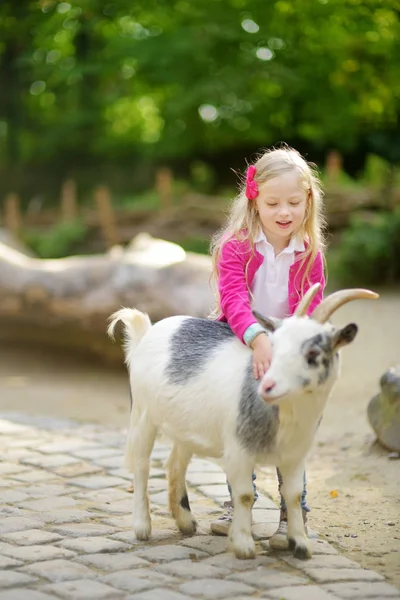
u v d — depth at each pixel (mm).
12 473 6613
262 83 25453
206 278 10625
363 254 16875
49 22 25734
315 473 6953
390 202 18391
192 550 4891
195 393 4730
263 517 5598
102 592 4207
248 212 4957
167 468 5301
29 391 10562
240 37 23359
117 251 11898
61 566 4570
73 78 27016
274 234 4945
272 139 27219
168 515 5652
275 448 4527
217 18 23688
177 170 28078
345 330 4270
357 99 25531
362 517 5777
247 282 4984
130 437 5230
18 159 29219
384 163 21422
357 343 12305
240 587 4320
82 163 29234
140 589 4273
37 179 29094
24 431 8117
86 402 10031
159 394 4906
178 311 10273
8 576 4402
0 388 10742
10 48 27891
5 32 27062
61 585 4281
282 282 4977
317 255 5016
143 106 30219
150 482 6418
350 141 25812
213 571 4535
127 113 29984
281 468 4750
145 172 28078
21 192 28859
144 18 25359
